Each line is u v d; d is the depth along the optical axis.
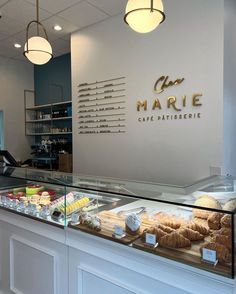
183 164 2.92
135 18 1.63
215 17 2.65
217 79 2.65
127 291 1.21
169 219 1.28
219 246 1.02
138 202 1.46
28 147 5.76
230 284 0.94
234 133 2.98
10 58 5.42
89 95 3.84
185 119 2.89
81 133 3.97
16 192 2.19
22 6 3.25
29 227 1.74
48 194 1.97
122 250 1.25
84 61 3.88
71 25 3.77
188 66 2.85
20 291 1.81
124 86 3.43
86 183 1.75
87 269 1.38
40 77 5.73
